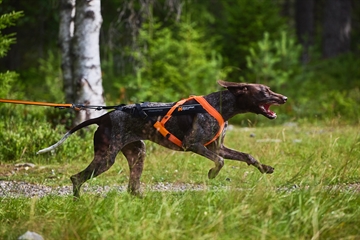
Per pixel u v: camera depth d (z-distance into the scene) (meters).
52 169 12.70
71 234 7.19
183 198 8.05
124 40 21.02
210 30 27.05
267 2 25.27
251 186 8.43
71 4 16.95
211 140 9.56
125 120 9.52
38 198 9.33
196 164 12.34
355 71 27.33
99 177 11.72
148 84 21.19
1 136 13.84
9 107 15.69
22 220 7.94
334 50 31.92
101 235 7.05
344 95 22.75
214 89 22.17
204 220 7.35
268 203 7.61
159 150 14.29
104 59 22.73
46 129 14.09
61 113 15.88
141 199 8.64
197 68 22.19
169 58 22.09
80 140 14.20
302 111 21.89
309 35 35.25
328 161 11.66
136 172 9.89
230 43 25.53
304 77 24.19
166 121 9.48
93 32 14.97
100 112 15.12
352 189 8.80
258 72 22.83
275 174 10.31
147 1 18.48
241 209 7.42
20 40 25.41
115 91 22.56
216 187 10.06
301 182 9.04
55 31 24.39
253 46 24.50
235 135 17.14
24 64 28.67
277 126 20.14
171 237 7.00
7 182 11.55
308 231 7.21
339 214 7.46
